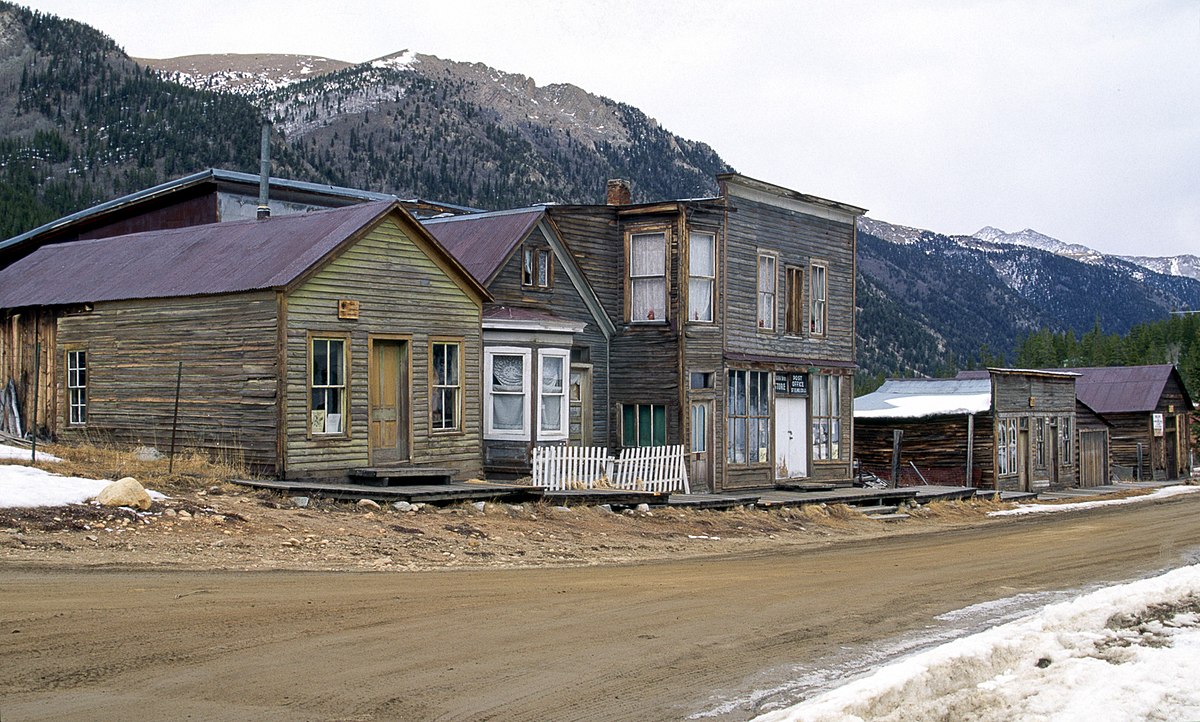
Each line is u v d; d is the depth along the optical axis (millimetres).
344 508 18328
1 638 9469
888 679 9102
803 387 34094
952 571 17984
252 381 20656
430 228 29578
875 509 30234
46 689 8242
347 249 21531
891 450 45031
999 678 9914
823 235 34938
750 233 31688
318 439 20906
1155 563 19641
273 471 20281
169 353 21969
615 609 12562
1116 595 13734
